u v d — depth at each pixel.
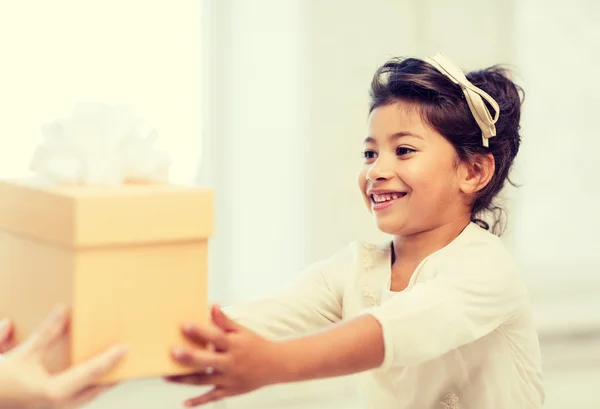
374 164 1.45
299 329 1.50
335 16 2.68
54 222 0.99
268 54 2.71
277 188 2.73
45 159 1.10
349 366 1.15
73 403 1.00
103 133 1.11
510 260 1.41
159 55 2.54
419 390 1.49
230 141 2.69
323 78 2.68
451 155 1.45
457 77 1.47
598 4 3.23
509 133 1.58
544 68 3.18
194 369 1.02
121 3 2.48
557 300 3.16
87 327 0.96
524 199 3.19
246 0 2.67
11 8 2.35
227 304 2.68
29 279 1.07
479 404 1.47
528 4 3.13
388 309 1.22
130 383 2.46
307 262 2.70
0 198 1.14
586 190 3.27
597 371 2.98
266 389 2.56
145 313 0.99
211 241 2.68
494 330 1.45
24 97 2.37
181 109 2.58
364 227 2.76
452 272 1.34
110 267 0.97
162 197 0.99
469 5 2.88
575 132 3.24
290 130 2.72
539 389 1.54
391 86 1.47
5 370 0.93
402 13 2.77
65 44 2.41
